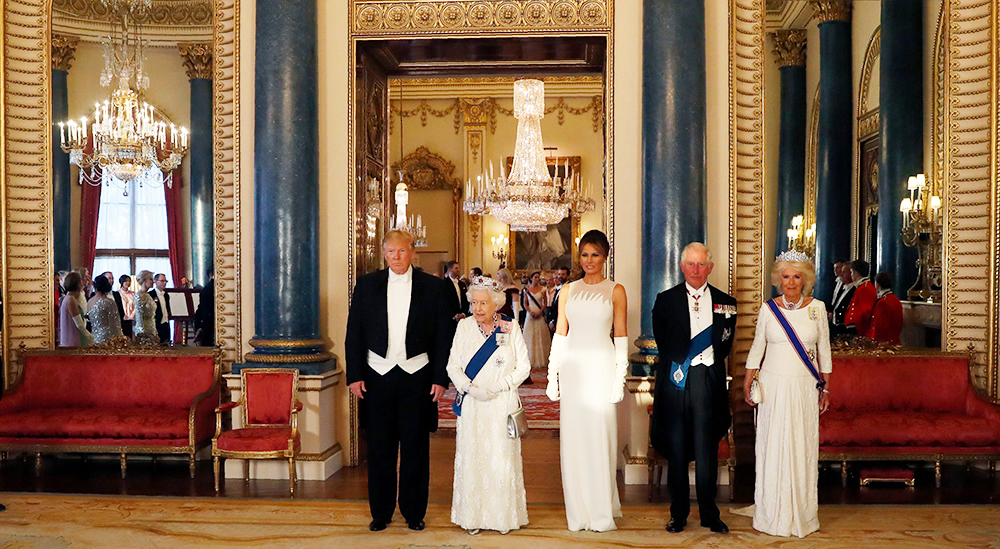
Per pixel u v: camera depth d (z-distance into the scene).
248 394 6.38
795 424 4.88
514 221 11.48
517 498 5.02
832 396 6.77
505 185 11.51
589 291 5.05
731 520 5.24
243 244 7.06
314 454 6.48
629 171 6.84
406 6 6.95
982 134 6.79
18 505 5.62
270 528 5.08
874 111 10.28
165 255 14.57
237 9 6.98
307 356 6.54
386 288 5.08
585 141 17.72
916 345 8.71
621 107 6.84
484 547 4.68
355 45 6.98
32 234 7.41
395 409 5.04
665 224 6.30
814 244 11.22
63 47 13.02
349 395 6.98
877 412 6.64
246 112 7.01
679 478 4.93
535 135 11.24
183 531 5.02
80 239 13.97
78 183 13.91
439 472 6.66
